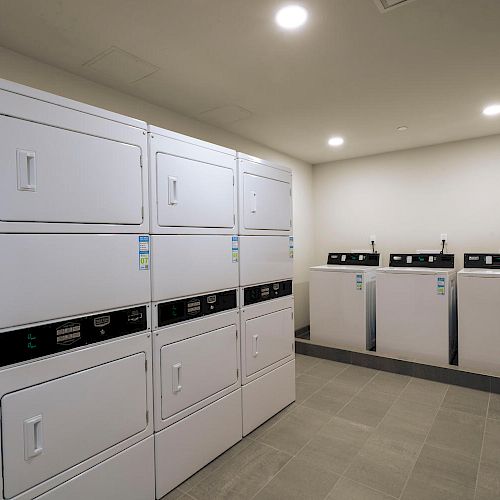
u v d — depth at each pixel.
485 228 4.06
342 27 1.96
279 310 2.94
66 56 2.25
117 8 1.78
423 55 2.27
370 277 4.28
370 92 2.83
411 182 4.53
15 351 1.38
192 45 2.14
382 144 4.32
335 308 4.34
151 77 2.56
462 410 2.88
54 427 1.49
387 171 4.71
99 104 2.65
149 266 1.90
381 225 4.77
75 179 1.58
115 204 1.74
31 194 1.43
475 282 3.46
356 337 4.20
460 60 2.33
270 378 2.81
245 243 2.58
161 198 1.97
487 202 4.04
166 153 2.01
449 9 1.81
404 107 3.15
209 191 2.28
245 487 2.02
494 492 1.94
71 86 2.48
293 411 2.92
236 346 2.48
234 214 2.49
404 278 3.85
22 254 1.41
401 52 2.23
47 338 1.48
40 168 1.46
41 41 2.08
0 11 1.79
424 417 2.78
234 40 2.09
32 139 1.44
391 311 3.94
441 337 3.65
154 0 1.72
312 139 4.10
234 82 2.64
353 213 5.00
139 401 1.83
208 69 2.44
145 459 1.86
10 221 1.38
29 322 1.42
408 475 2.10
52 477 1.48
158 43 2.12
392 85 2.71
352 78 2.58
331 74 2.52
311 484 2.03
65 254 1.54
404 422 2.71
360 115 3.33
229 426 2.39
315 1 1.74
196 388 2.15
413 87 2.75
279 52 2.23
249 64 2.38
